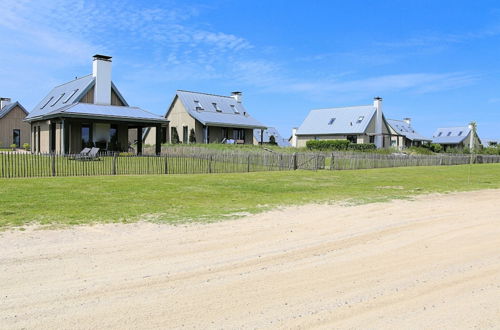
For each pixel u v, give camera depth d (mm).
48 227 6773
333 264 5309
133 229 6863
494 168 28703
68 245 5805
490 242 6566
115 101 29828
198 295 4172
